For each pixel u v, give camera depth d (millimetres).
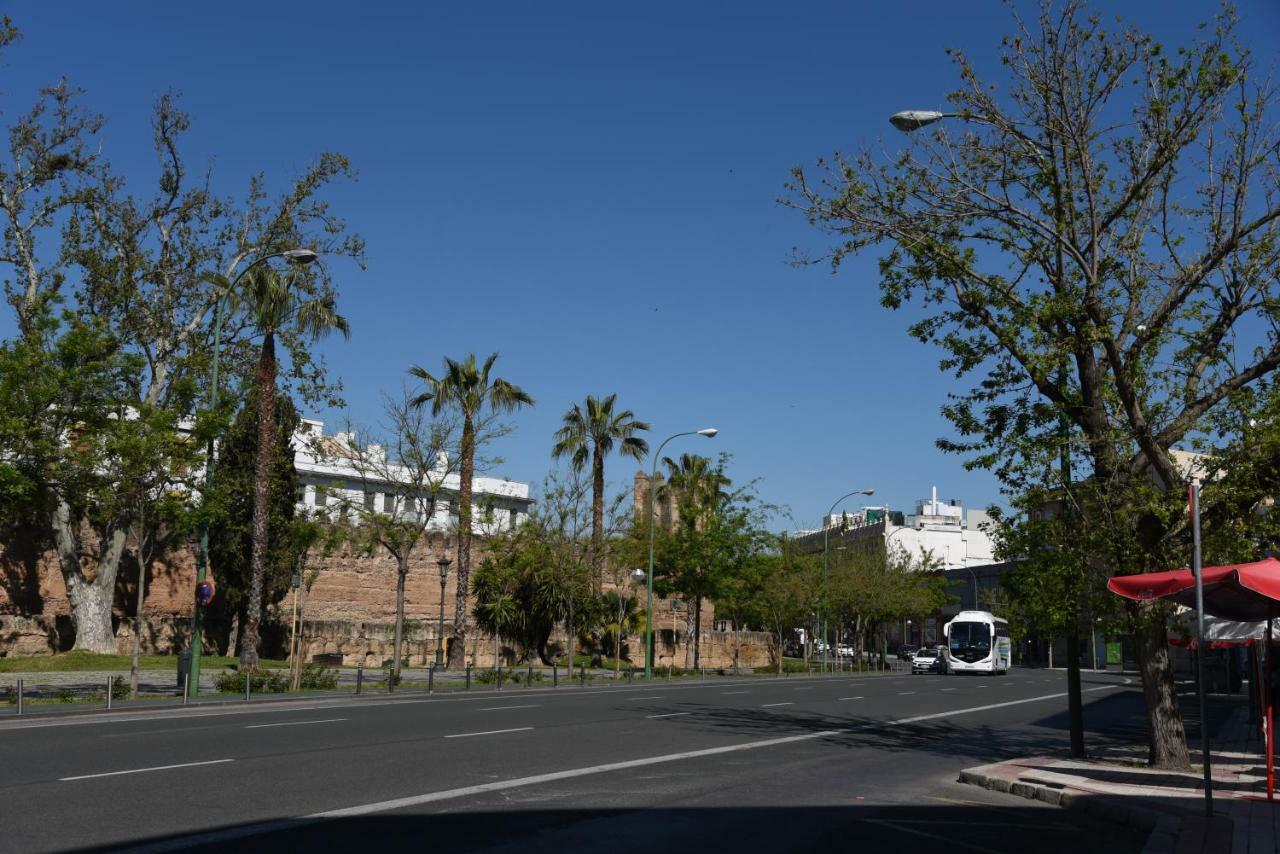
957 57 15883
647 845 9156
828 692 36094
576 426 52906
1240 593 13203
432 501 35250
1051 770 14742
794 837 9852
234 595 42375
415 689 31344
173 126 34312
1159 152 14953
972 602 95562
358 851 8492
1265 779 14078
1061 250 15719
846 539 110688
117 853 8227
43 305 25500
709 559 54719
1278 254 14836
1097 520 14938
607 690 33969
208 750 14852
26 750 14617
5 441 22500
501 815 10336
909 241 16125
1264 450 13992
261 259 27562
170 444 24250
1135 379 15398
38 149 33625
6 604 37969
